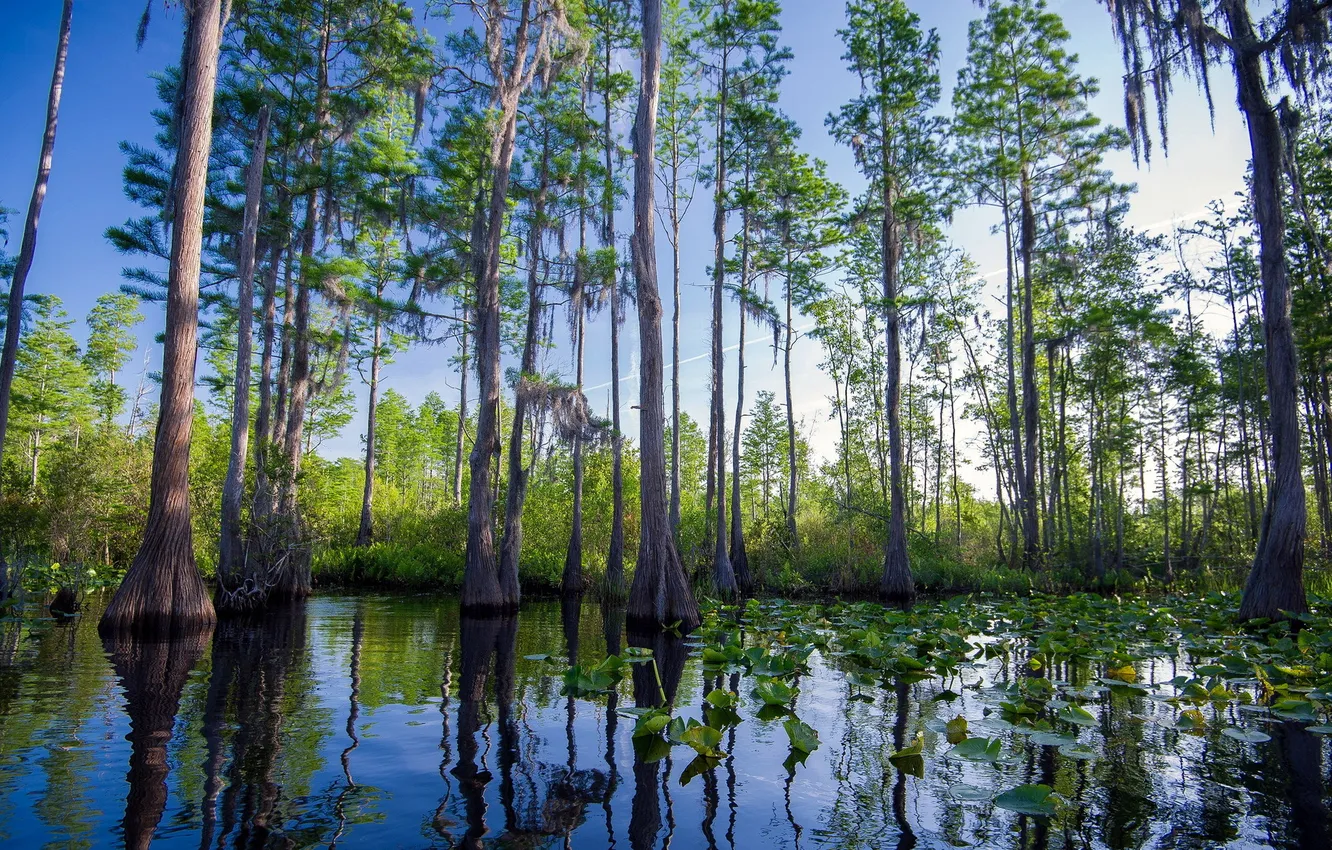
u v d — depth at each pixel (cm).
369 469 2148
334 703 437
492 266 1218
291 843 231
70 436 2952
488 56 1289
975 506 3045
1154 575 1922
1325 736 378
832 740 367
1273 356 907
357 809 263
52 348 2856
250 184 1128
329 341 1462
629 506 1864
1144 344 1861
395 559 1692
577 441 1298
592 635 826
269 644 702
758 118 1736
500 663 604
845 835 245
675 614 916
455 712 418
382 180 1477
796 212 1878
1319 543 1510
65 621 838
